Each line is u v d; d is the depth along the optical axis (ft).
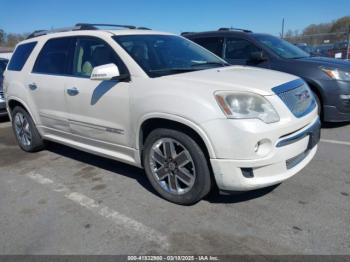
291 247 8.82
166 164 11.16
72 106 13.61
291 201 11.09
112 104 11.96
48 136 16.16
